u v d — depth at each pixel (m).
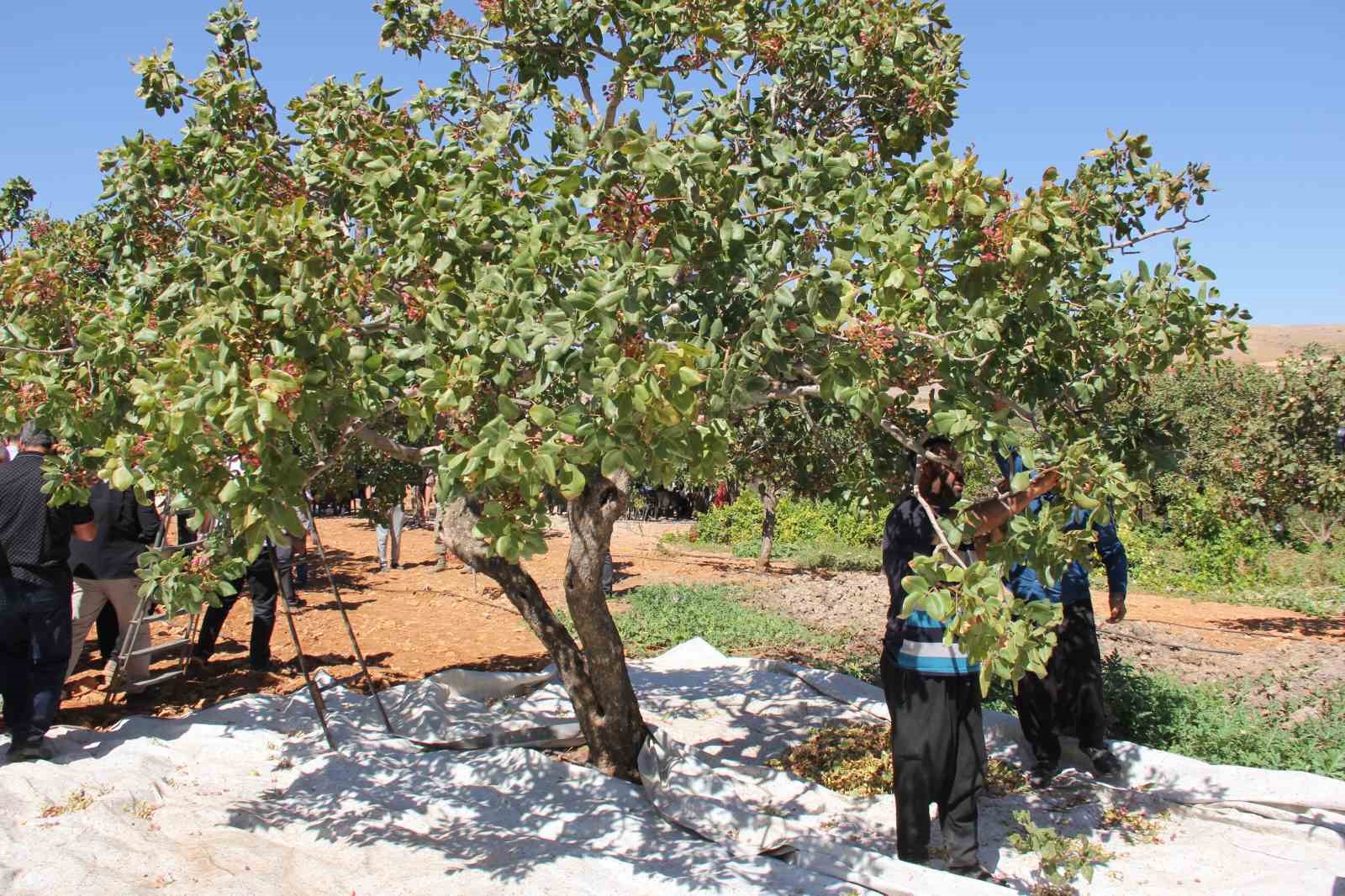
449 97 4.90
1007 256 3.23
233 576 4.59
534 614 5.56
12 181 8.81
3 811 4.46
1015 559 3.45
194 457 3.01
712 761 5.48
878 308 3.17
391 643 9.63
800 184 3.44
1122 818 4.86
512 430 2.86
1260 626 12.16
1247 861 4.36
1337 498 12.66
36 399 3.80
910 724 4.19
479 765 5.24
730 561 17.91
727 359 3.20
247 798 4.91
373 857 4.20
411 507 23.06
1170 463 4.30
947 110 5.06
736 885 3.82
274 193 4.49
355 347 3.16
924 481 4.27
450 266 3.51
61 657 5.40
